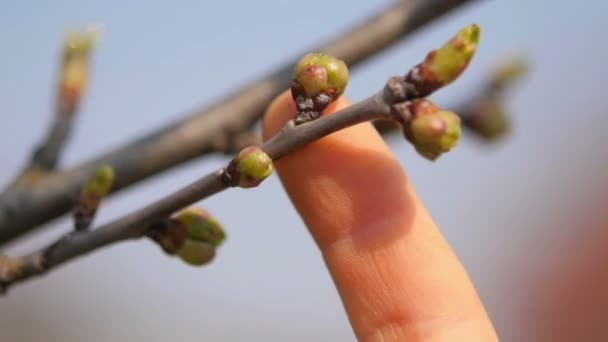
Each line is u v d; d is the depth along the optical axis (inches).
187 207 7.9
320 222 8.6
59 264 8.2
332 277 8.7
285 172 8.6
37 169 9.6
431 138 7.1
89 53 9.9
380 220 8.5
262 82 10.1
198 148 9.9
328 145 8.5
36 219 9.5
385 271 8.5
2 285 8.2
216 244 8.2
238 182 7.5
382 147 8.6
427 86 7.2
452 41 7.2
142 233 8.1
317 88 7.6
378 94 7.3
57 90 9.8
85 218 8.1
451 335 8.4
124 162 9.8
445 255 8.5
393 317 8.5
